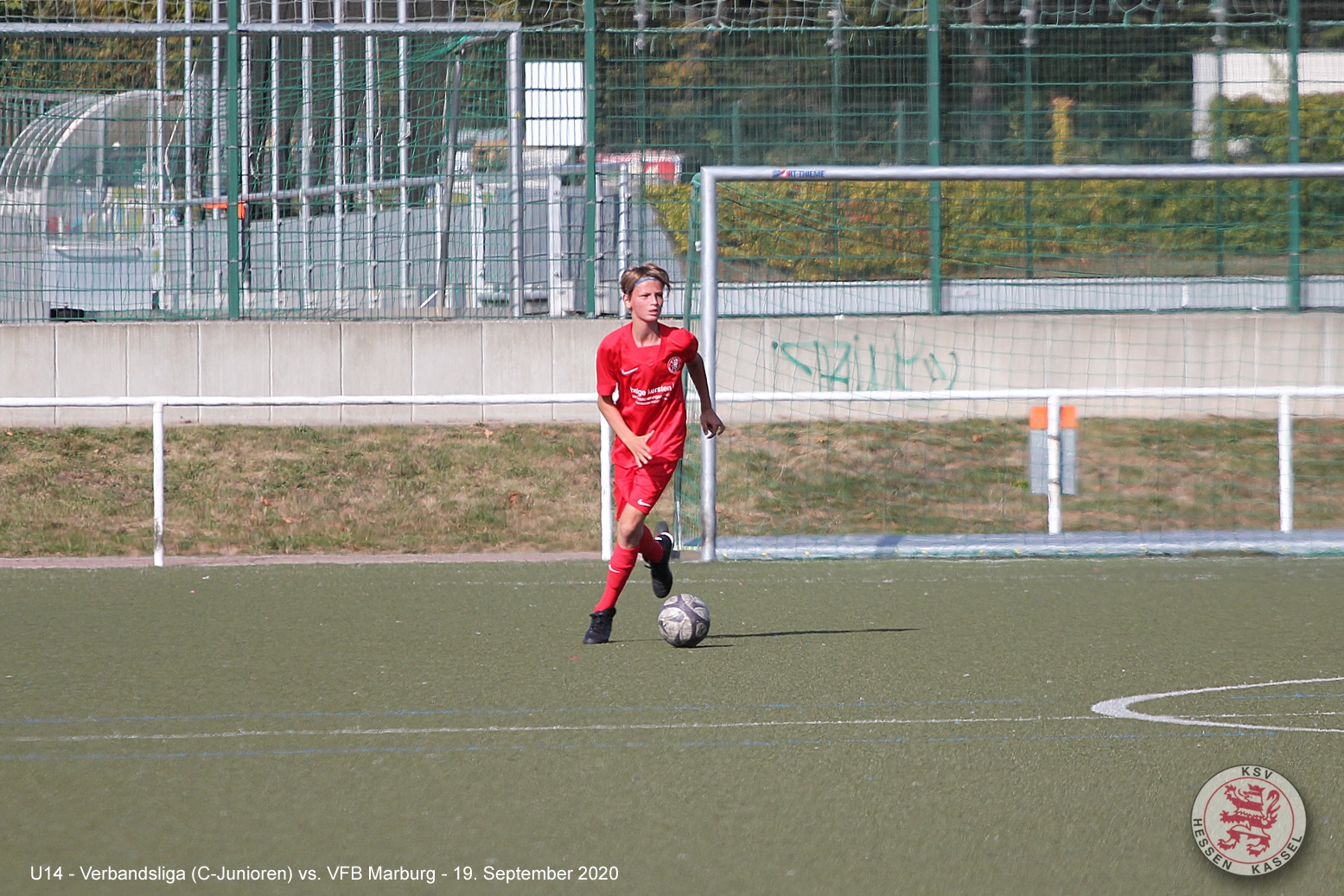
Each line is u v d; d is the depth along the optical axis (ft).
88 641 83.87
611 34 171.42
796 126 176.96
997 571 111.34
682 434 82.17
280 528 131.75
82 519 133.39
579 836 48.67
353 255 170.50
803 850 47.34
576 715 65.67
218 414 161.99
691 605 82.07
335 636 85.56
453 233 169.58
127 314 169.78
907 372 169.27
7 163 168.14
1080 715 65.26
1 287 167.63
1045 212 179.11
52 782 55.11
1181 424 159.94
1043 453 132.26
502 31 165.89
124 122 171.32
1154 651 80.43
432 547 126.82
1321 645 81.87
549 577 108.78
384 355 163.94
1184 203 179.83
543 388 164.86
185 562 115.55
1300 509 140.05
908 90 178.50
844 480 144.56
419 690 70.64
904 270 176.45
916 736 61.72
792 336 168.35
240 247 169.37
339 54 174.19
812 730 62.75
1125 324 168.86
